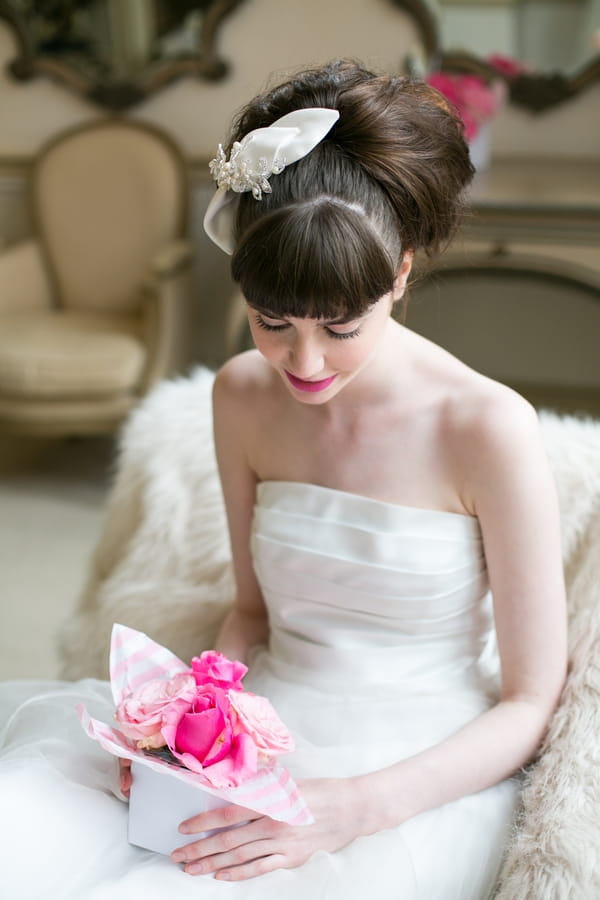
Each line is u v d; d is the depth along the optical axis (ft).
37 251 11.51
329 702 3.84
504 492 3.63
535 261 8.96
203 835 3.21
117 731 3.16
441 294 12.02
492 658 4.25
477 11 10.80
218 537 4.70
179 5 11.46
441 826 3.43
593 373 12.02
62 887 3.08
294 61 11.46
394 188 3.20
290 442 4.03
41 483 10.77
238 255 3.07
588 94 10.93
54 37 11.93
